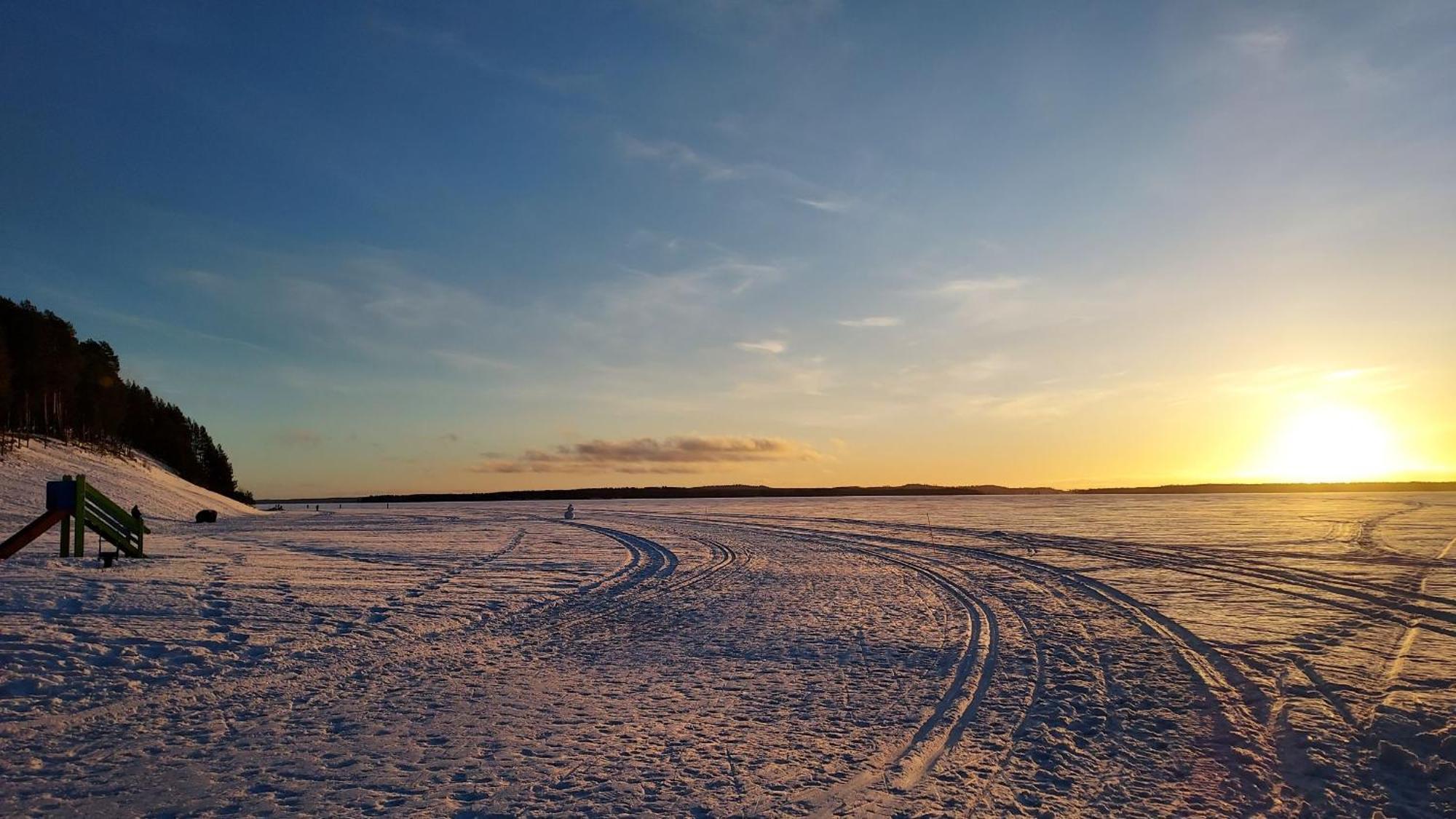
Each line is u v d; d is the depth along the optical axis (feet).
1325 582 56.39
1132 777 19.30
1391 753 20.36
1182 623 40.65
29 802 17.29
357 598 47.19
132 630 34.58
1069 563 70.95
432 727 23.36
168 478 218.38
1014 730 23.07
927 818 16.78
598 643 36.94
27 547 71.05
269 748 21.20
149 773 19.20
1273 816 16.99
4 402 188.44
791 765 20.06
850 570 68.95
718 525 143.02
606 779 18.99
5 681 26.45
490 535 113.91
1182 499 312.09
